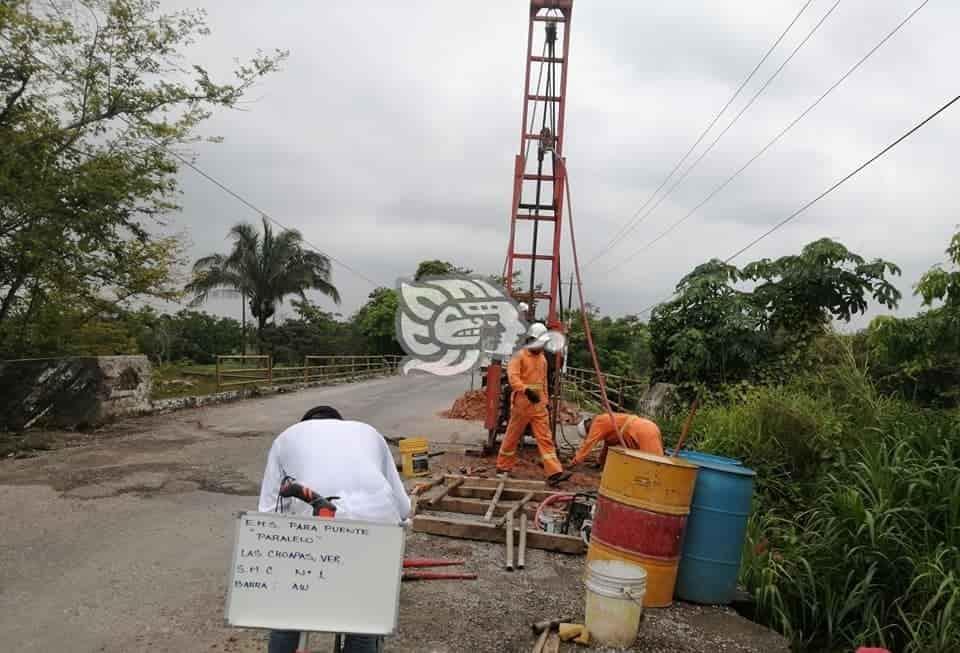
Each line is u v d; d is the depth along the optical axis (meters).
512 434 8.96
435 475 8.81
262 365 31.72
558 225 11.94
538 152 12.34
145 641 4.27
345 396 20.27
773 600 5.37
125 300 14.38
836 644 5.43
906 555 5.45
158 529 6.45
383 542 3.02
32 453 9.62
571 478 9.16
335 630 2.97
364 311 44.75
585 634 4.53
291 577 2.98
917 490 5.95
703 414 9.90
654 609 5.14
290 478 3.34
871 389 8.41
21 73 12.00
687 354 12.46
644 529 5.08
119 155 12.83
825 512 6.21
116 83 12.78
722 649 4.60
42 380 11.34
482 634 4.56
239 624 2.95
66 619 4.53
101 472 8.57
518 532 6.43
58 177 12.02
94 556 5.69
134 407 13.35
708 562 5.30
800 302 12.36
